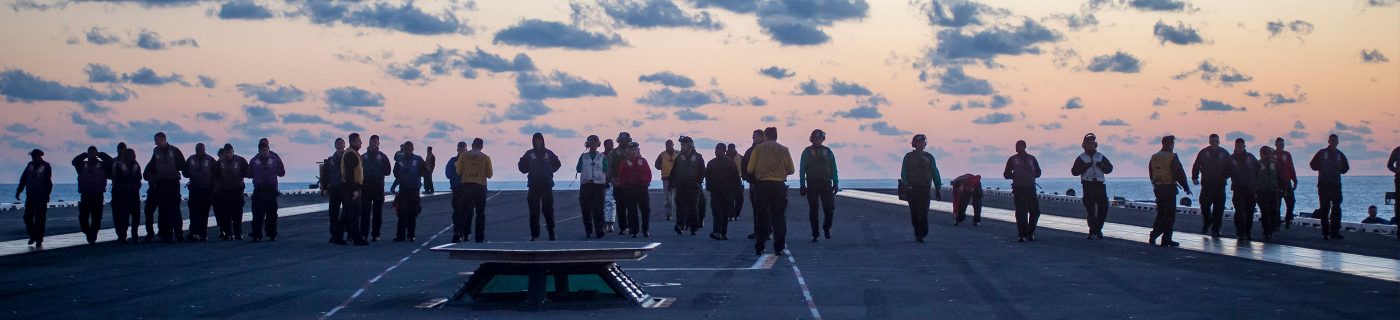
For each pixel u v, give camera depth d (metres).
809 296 13.32
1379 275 15.41
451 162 22.92
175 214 23.12
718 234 22.97
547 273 12.41
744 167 20.11
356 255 19.33
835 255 18.92
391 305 12.75
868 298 13.12
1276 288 13.88
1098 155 22.86
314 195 57.50
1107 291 13.66
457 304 12.49
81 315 12.00
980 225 28.34
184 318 11.80
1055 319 11.44
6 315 11.99
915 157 21.94
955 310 12.12
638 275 15.68
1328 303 12.47
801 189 22.44
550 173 23.02
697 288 14.15
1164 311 11.92
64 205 45.28
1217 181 23.62
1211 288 13.91
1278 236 23.64
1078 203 44.72
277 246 21.61
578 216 33.38
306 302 13.02
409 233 23.34
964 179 28.67
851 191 65.00
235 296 13.56
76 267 17.27
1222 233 24.77
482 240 22.55
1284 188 25.34
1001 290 13.81
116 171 22.80
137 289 14.28
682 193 24.44
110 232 26.70
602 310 12.20
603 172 23.78
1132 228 26.92
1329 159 22.86
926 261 17.72
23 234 25.50
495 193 57.38
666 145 30.17
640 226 27.50
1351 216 67.81
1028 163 22.22
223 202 23.48
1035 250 19.84
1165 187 20.94
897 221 29.95
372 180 22.44
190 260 18.44
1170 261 17.61
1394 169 22.98
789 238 23.12
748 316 11.77
